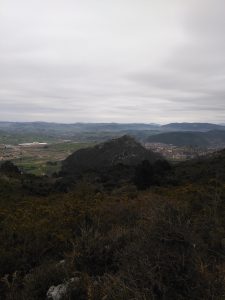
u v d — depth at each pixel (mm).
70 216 7941
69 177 37000
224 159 30875
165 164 29922
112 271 4277
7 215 9016
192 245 3957
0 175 28312
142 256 3902
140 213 7266
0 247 6055
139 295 3244
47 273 4656
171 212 4801
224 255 3998
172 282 3529
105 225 6949
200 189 9281
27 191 22156
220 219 5445
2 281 4777
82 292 4023
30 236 6453
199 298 3242
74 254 4855
